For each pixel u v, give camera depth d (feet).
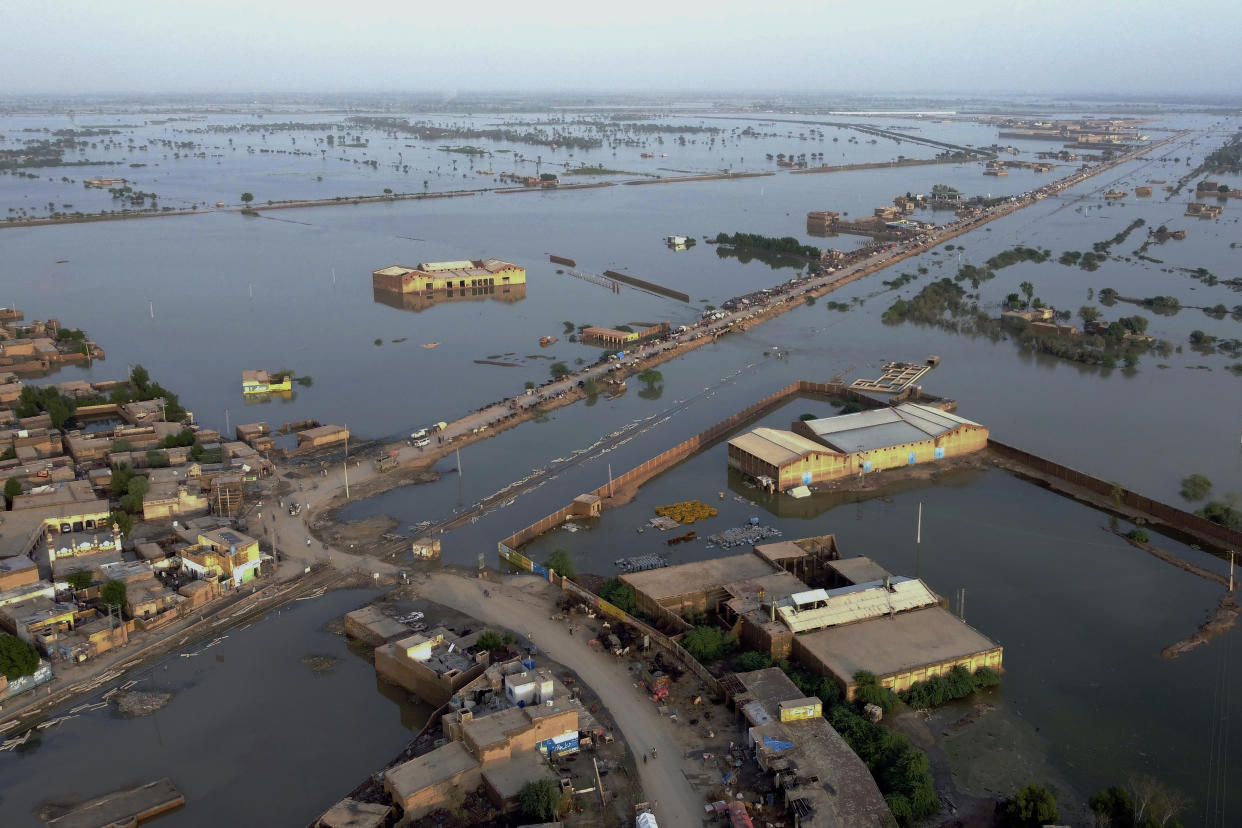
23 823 395.96
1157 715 472.44
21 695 483.10
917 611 538.06
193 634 540.11
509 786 402.93
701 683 488.02
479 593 578.25
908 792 402.31
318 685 497.05
